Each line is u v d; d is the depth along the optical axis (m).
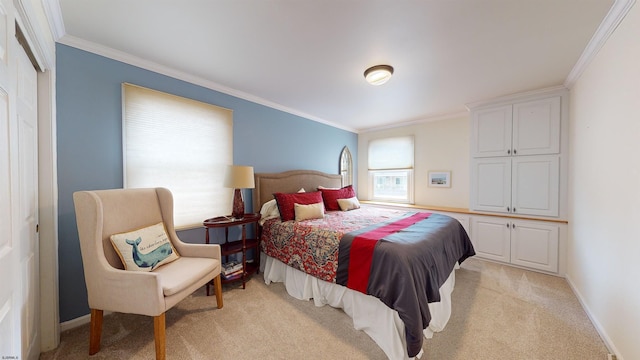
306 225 2.35
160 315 1.37
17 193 0.95
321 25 1.60
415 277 1.49
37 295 1.43
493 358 1.44
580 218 2.17
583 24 1.56
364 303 1.72
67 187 1.73
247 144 2.98
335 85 2.63
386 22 1.56
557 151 2.64
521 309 1.98
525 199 2.86
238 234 2.86
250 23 1.58
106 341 1.58
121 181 1.99
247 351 1.50
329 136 4.31
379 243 1.70
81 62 1.79
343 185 4.59
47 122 1.51
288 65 2.17
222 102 2.71
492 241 3.09
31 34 1.19
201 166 2.49
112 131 1.94
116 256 1.63
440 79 2.45
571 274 2.43
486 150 3.14
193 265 1.79
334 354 1.47
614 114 1.51
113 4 1.40
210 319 1.84
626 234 1.37
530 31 1.64
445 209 3.56
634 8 1.29
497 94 2.86
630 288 1.32
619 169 1.45
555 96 2.65
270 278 2.51
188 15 1.50
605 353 1.49
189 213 2.39
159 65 2.17
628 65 1.35
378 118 4.04
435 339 1.61
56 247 1.56
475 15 1.48
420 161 4.16
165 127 2.22
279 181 3.26
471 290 2.32
